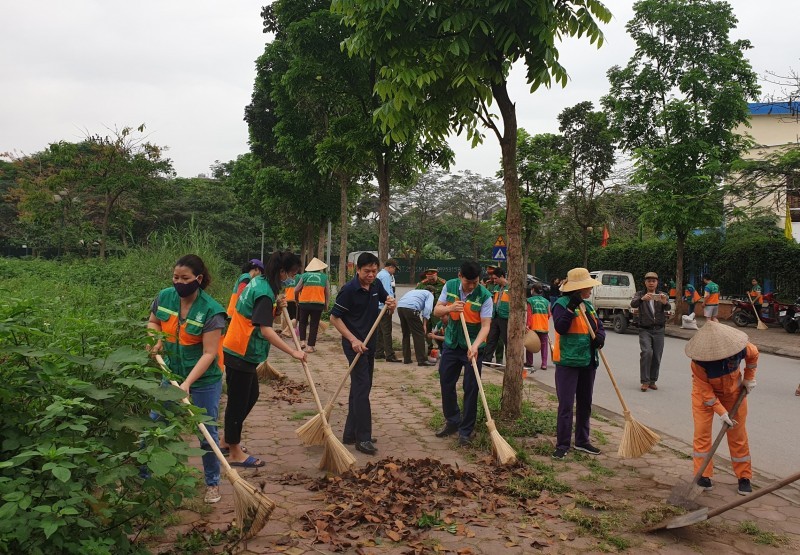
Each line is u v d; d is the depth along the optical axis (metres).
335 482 4.55
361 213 30.31
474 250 58.62
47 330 4.09
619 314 17.84
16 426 2.83
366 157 13.93
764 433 6.80
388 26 6.23
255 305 4.75
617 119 20.23
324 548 3.53
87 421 2.81
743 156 19.77
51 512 2.45
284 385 8.28
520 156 25.95
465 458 5.34
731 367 4.63
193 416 3.14
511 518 4.04
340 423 6.46
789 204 19.41
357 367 5.56
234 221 48.16
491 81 6.27
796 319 17.06
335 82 13.97
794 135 32.34
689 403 8.29
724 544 3.74
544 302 10.82
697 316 22.19
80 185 23.22
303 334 12.19
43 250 35.16
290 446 5.55
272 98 18.72
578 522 3.99
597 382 9.83
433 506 4.12
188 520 3.85
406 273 55.91
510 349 6.43
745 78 18.48
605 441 6.06
